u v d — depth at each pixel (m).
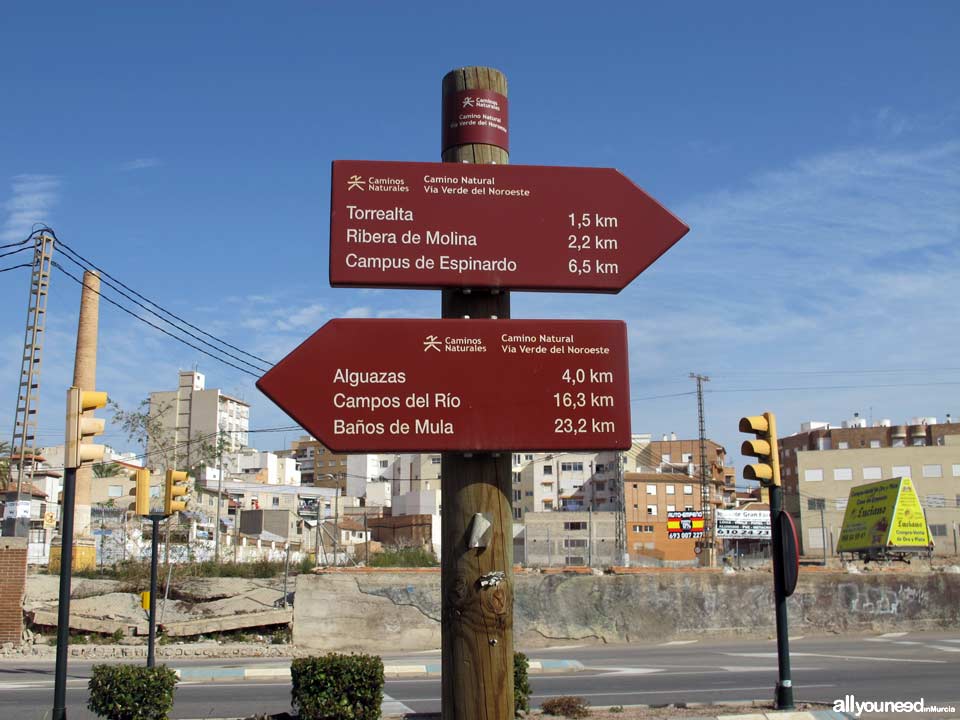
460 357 5.17
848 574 26.62
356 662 10.40
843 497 94.44
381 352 5.13
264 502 90.62
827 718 11.09
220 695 14.27
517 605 24.48
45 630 23.83
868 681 15.08
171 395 115.38
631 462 106.94
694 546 78.12
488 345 5.20
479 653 4.91
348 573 23.39
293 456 131.12
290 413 5.02
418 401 5.10
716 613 25.42
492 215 5.48
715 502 100.38
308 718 10.19
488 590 4.98
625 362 5.25
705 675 16.67
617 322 5.29
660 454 109.62
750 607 25.64
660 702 13.02
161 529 30.34
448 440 5.07
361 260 5.33
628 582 25.12
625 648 23.50
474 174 5.52
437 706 12.88
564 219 5.54
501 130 5.70
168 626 23.72
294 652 22.25
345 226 5.36
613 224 5.56
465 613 4.96
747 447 11.59
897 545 48.09
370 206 5.40
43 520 46.19
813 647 22.69
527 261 5.45
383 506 106.50
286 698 13.82
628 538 85.12
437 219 5.43
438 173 5.49
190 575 29.39
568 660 20.00
